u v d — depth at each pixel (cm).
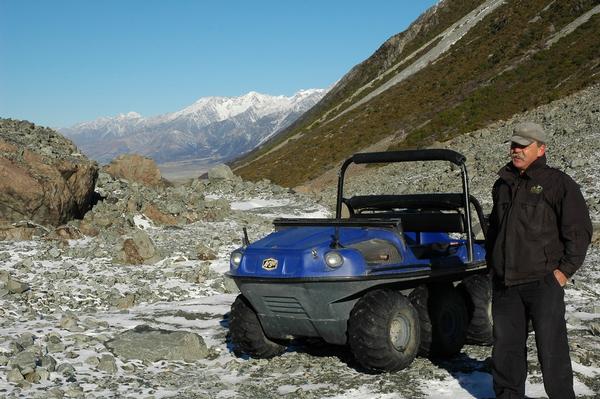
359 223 679
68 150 2122
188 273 1360
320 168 7306
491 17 10088
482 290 743
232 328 700
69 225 1805
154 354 730
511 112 5969
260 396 593
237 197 2975
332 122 9888
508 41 8269
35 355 698
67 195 1805
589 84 5291
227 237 1833
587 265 1285
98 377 655
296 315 649
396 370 628
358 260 614
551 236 479
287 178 7581
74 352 738
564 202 471
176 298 1195
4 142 1786
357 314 611
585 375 618
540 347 481
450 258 708
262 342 696
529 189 486
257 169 8800
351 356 718
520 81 6706
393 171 3806
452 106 7162
